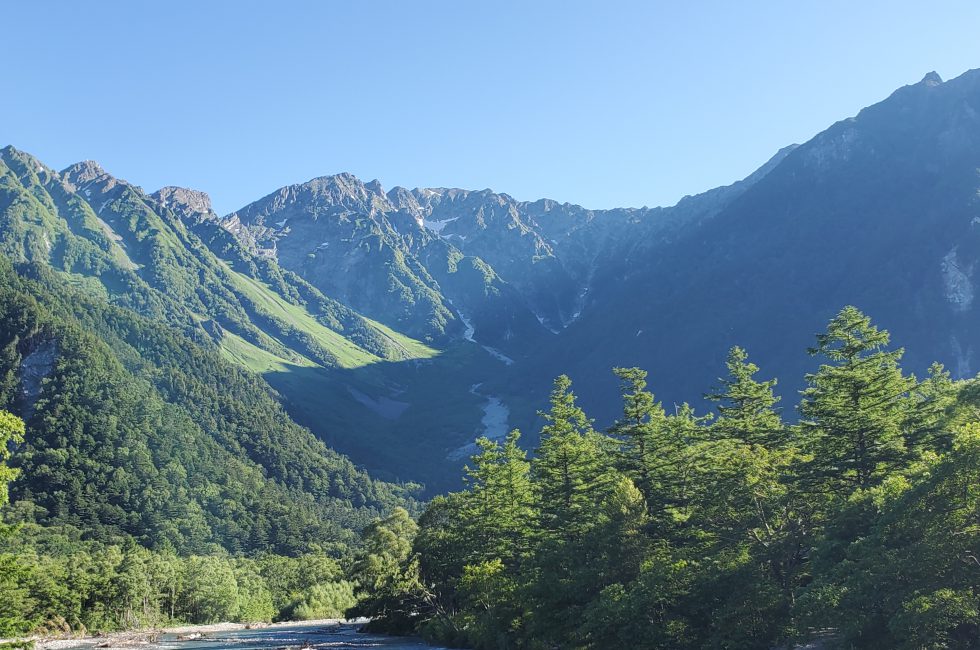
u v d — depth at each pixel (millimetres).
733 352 78000
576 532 70188
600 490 74062
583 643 55500
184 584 166375
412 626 110812
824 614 39344
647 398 76438
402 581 102875
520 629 69438
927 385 84438
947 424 57281
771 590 46969
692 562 52219
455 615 91125
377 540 134250
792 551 51250
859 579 38094
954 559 36625
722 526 58031
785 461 60031
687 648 49125
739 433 72688
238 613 169250
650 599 49406
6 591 106812
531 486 88875
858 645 38812
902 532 38594
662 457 74500
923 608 35219
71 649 101938
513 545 82438
